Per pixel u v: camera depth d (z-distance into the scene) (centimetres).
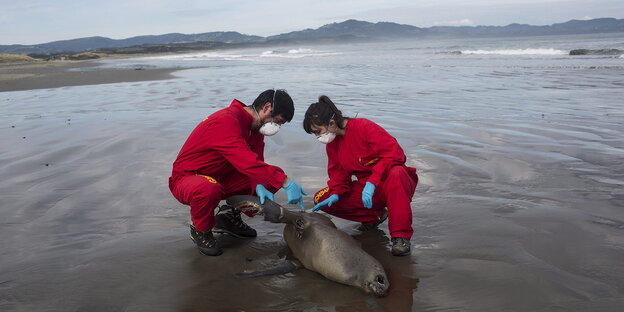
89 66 3412
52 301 303
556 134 736
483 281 313
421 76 1750
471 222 411
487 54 3225
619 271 317
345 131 385
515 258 342
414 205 460
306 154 659
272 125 385
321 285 323
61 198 498
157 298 307
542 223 402
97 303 301
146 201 488
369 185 367
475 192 491
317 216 383
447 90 1312
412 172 388
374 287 304
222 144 364
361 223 438
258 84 1609
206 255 371
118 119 958
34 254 371
